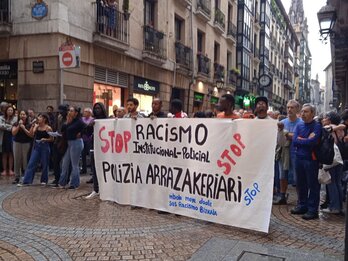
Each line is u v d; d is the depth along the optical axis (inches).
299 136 217.8
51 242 169.8
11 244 167.3
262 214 180.2
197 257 150.3
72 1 424.5
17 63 431.2
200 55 804.6
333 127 231.8
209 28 877.8
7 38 429.7
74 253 157.0
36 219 205.5
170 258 151.9
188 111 772.0
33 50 416.8
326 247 166.2
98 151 250.5
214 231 186.9
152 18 632.4
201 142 201.2
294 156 245.4
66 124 291.1
